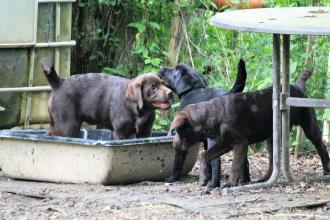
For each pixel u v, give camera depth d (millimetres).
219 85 12320
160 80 9711
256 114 8992
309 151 11539
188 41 12664
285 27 7816
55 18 11406
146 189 9086
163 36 12742
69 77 10008
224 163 11141
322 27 7707
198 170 10555
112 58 12758
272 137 9320
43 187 9234
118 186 9305
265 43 12398
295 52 11789
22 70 11188
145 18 12617
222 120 8891
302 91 9477
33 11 11102
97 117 9953
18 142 9711
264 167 10836
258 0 12750
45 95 11445
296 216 7754
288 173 9172
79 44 12703
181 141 9141
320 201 8219
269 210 7922
